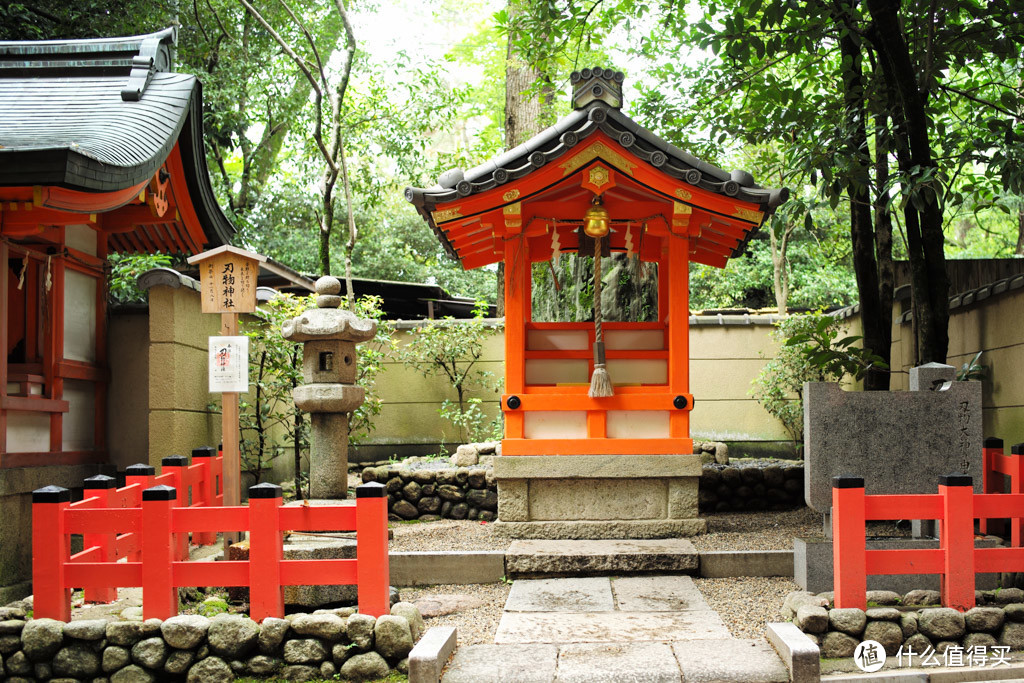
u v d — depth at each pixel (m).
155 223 8.48
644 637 4.83
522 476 7.03
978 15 7.36
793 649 4.16
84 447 8.19
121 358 8.66
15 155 5.49
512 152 6.68
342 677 4.39
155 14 13.66
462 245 7.72
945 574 4.61
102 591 5.59
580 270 10.37
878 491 5.79
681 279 7.11
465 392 11.50
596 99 6.54
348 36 11.06
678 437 7.07
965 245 17.25
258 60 16.11
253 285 6.75
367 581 4.55
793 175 7.87
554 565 6.36
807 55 10.31
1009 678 4.25
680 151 6.64
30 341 7.54
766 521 8.00
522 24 9.18
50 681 4.46
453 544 7.01
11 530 6.47
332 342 6.36
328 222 11.28
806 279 18.30
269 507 4.57
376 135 15.62
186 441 8.29
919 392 5.83
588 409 7.07
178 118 7.48
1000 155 6.43
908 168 7.18
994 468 5.96
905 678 4.22
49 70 7.98
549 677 4.20
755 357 11.58
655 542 6.77
